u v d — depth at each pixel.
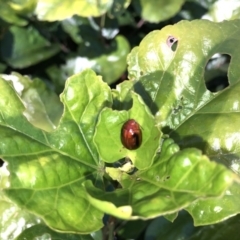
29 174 0.08
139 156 0.08
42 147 0.08
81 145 0.09
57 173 0.08
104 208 0.07
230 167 0.09
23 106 0.09
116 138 0.08
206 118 0.10
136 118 0.08
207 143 0.09
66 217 0.08
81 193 0.08
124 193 0.08
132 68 0.10
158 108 0.10
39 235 0.10
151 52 0.10
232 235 0.11
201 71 0.10
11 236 0.10
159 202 0.07
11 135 0.08
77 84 0.09
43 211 0.08
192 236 0.11
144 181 0.08
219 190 0.07
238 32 0.10
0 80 0.09
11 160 0.08
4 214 0.10
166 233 0.11
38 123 0.12
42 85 0.13
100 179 0.09
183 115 0.10
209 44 0.10
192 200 0.07
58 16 0.14
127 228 0.12
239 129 0.09
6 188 0.08
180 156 0.07
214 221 0.09
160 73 0.10
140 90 0.10
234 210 0.09
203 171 0.07
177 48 0.10
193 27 0.10
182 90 0.10
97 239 0.10
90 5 0.14
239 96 0.10
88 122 0.09
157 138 0.08
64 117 0.09
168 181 0.07
